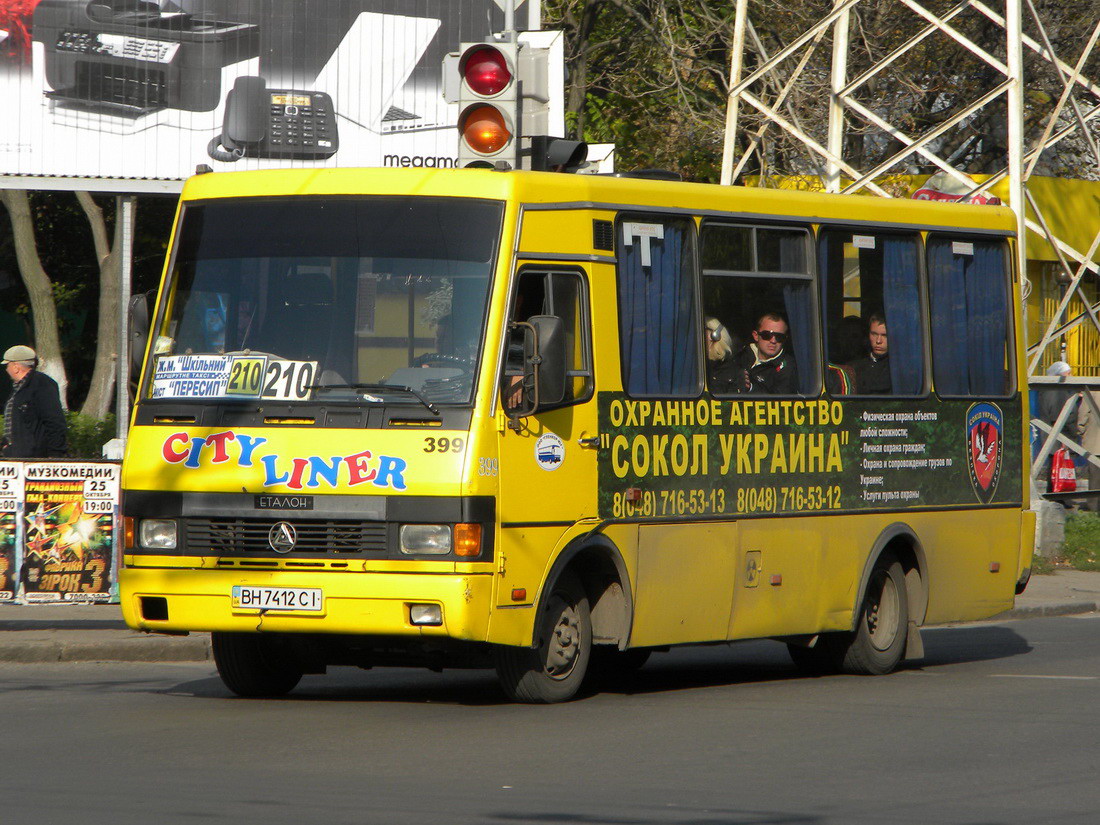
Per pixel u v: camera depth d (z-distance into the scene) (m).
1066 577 73.69
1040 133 105.94
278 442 35.00
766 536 41.50
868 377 44.75
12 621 51.62
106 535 45.53
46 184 79.00
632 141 109.38
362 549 34.47
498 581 34.75
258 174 37.25
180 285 36.94
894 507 45.09
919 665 47.88
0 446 56.94
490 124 45.00
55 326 115.44
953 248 47.69
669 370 39.38
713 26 102.75
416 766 29.61
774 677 44.91
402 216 36.12
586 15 103.62
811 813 26.12
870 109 101.31
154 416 36.09
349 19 81.69
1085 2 102.56
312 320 35.88
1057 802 27.22
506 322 35.38
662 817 25.58
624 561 37.81
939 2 101.00
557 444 36.31
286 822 24.92
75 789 27.45
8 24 78.50
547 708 37.03
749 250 41.84
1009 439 49.03
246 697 39.06
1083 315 77.56
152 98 79.88
